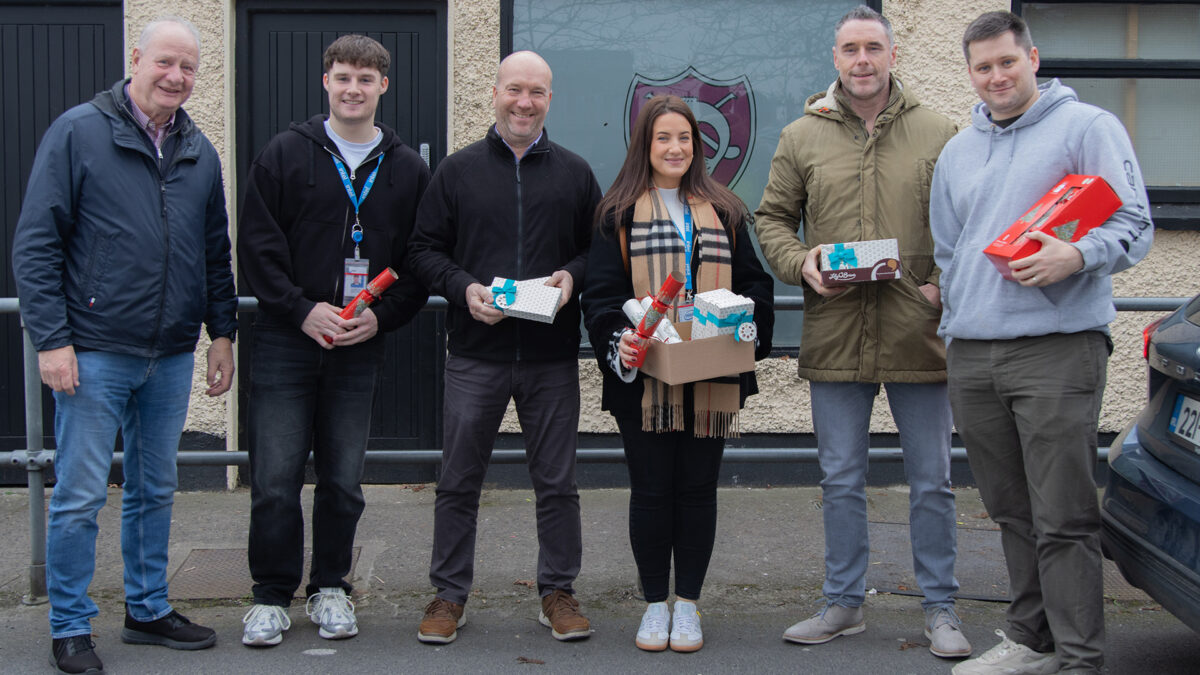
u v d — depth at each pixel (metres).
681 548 3.30
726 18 5.09
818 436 3.37
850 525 3.31
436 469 5.21
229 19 4.93
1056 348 2.80
